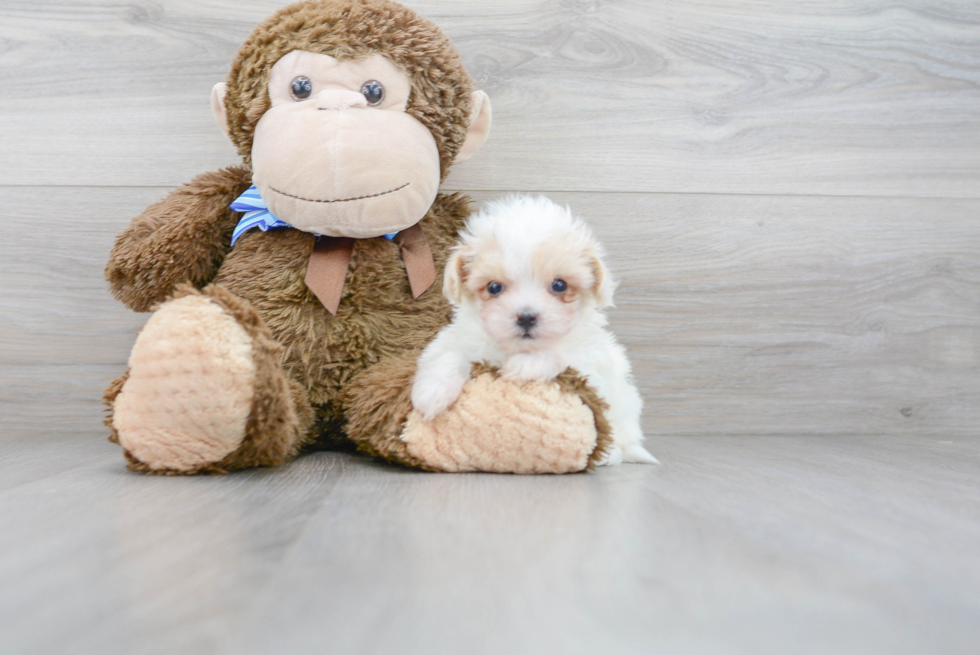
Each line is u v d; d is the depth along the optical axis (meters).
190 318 1.04
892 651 0.46
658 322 1.67
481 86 1.62
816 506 0.89
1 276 1.57
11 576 0.58
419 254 1.39
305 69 1.23
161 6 1.58
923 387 1.72
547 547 0.68
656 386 1.67
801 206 1.69
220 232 1.38
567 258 1.14
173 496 0.91
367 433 1.18
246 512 0.82
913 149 1.71
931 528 0.79
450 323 1.38
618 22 1.64
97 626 0.48
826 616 0.52
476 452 1.11
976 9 1.70
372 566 0.61
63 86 1.57
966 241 1.72
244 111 1.28
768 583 0.59
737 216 1.68
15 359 1.58
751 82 1.67
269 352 1.07
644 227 1.66
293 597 0.54
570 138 1.64
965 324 1.72
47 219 1.58
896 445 1.54
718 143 1.67
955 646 0.47
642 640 0.47
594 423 1.12
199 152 1.60
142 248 1.30
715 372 1.68
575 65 1.63
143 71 1.58
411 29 1.29
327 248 1.33
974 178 1.71
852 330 1.71
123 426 1.07
